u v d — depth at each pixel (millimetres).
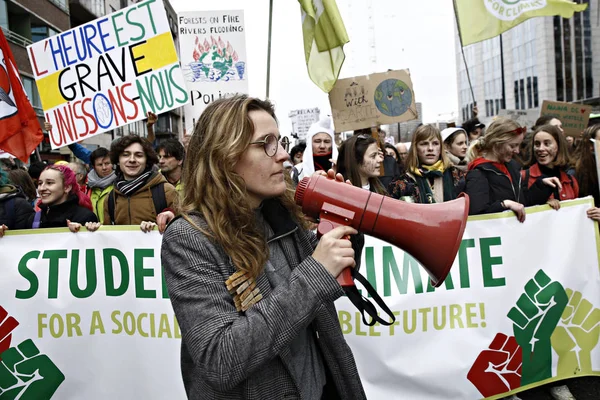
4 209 3799
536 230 3117
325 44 4824
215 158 1363
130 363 3041
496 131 3521
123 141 3736
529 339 3082
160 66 4141
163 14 4094
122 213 3730
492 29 5250
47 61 4199
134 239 3066
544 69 44719
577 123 6793
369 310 1425
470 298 3070
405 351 3035
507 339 3062
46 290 3070
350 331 3043
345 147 3766
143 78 4156
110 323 3062
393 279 3064
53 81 4215
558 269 3115
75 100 4211
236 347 1191
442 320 3057
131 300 3051
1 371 3029
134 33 4137
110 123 4207
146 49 4137
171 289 1348
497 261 3088
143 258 3053
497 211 3279
